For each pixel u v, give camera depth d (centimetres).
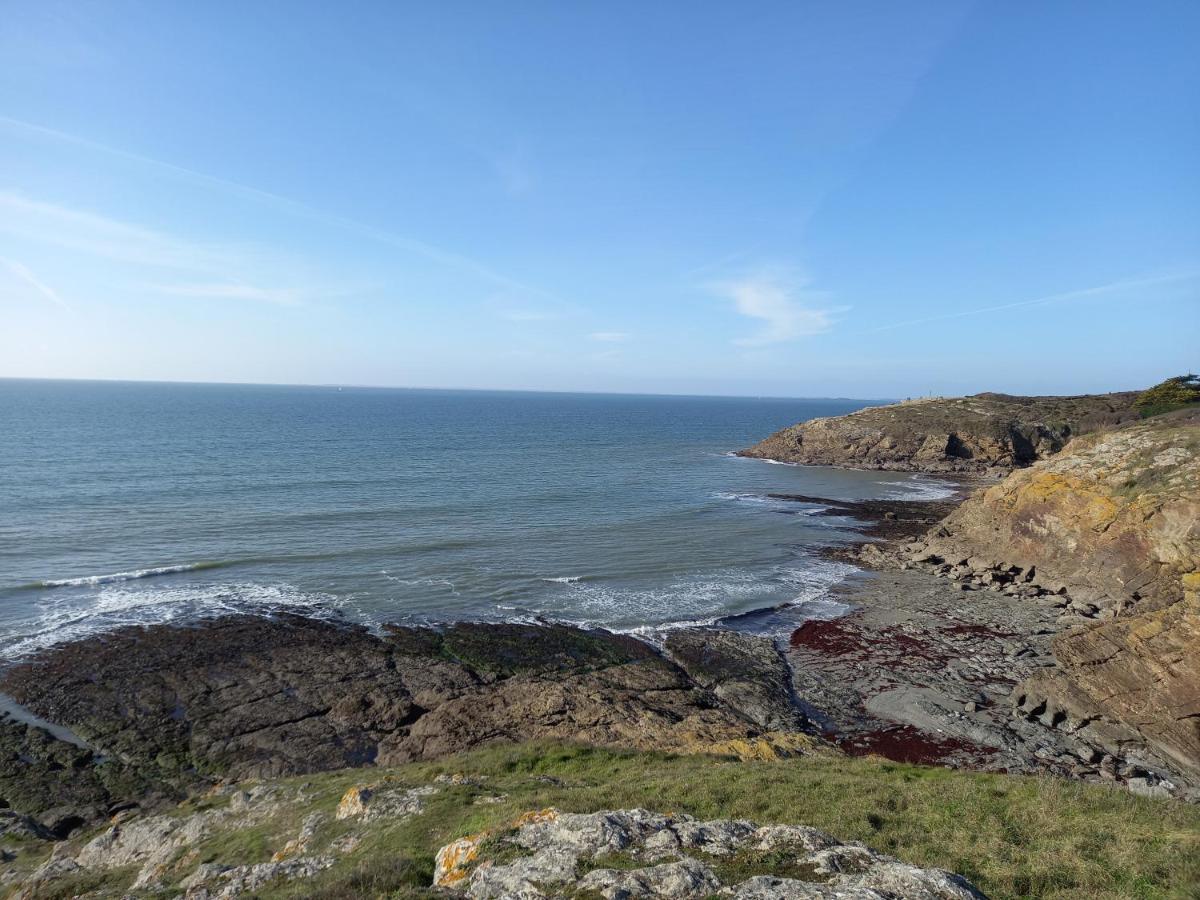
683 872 909
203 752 2511
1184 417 4697
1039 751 2591
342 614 3794
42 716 2688
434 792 1712
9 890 1723
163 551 4694
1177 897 964
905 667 3362
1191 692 2447
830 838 1052
